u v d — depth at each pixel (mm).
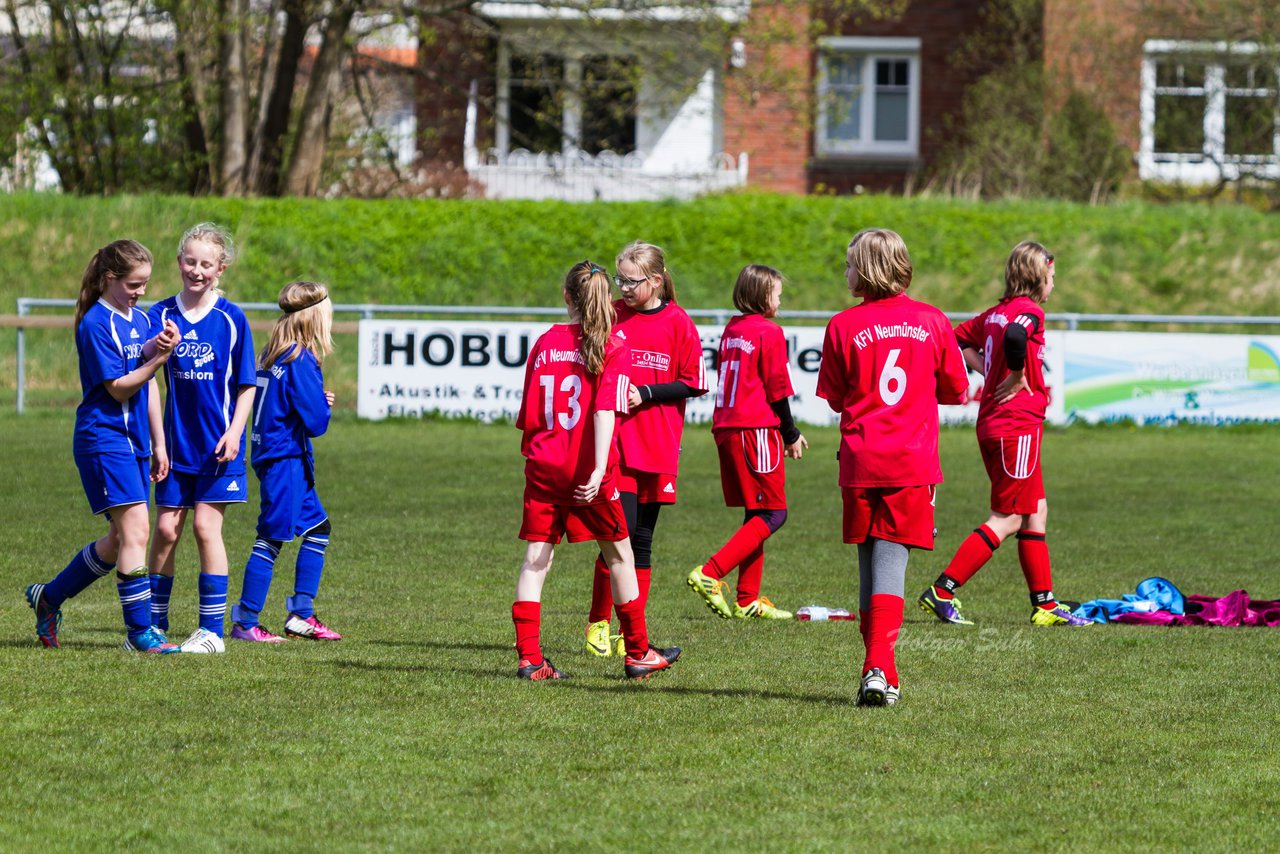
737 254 88500
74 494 44656
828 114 102500
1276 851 14305
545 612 28906
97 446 23000
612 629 26938
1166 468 56438
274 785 16109
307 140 94688
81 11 97938
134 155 101750
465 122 111625
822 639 26156
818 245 88812
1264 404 67500
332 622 27406
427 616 28188
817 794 16047
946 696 21047
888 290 20906
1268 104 99875
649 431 25359
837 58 114875
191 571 33406
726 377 29016
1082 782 16625
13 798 15477
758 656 24328
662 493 25812
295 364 25594
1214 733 18922
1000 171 101750
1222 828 15000
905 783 16500
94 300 23094
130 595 23484
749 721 19312
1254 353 67562
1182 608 29094
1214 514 45062
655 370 25375
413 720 19094
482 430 65312
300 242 88312
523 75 112312
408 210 90125
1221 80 102062
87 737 17875
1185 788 16422
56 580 23781
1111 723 19422
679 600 31125
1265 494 49625
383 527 40312
